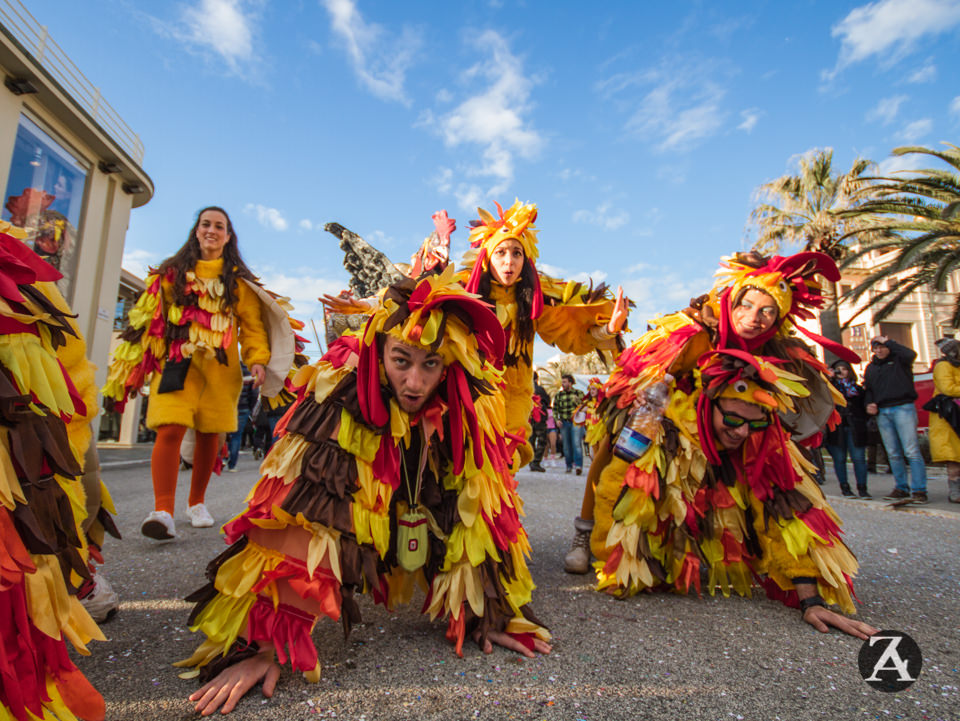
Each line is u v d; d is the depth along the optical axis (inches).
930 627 88.1
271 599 61.3
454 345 65.2
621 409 105.7
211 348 127.9
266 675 61.4
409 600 86.8
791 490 93.8
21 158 336.5
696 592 104.7
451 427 70.1
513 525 77.1
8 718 43.2
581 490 280.7
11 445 46.7
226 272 130.6
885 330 998.4
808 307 100.1
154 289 129.0
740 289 96.0
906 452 246.4
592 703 60.9
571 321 133.6
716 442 97.3
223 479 284.5
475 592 72.4
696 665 71.5
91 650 71.5
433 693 62.0
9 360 46.5
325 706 58.6
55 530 50.1
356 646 74.8
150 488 245.3
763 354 100.1
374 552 66.1
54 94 340.5
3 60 314.5
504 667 69.2
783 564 92.0
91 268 397.7
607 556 105.8
